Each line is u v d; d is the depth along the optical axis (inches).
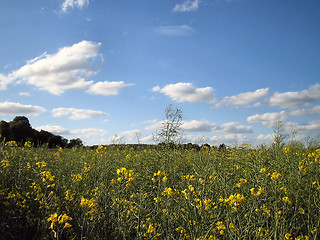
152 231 100.3
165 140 188.1
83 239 102.7
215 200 124.8
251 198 124.6
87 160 237.1
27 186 155.6
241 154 202.5
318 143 261.4
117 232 109.7
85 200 112.8
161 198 121.9
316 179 145.1
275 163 160.9
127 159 231.8
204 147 225.3
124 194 136.1
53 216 89.9
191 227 105.0
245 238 99.3
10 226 120.0
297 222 117.2
